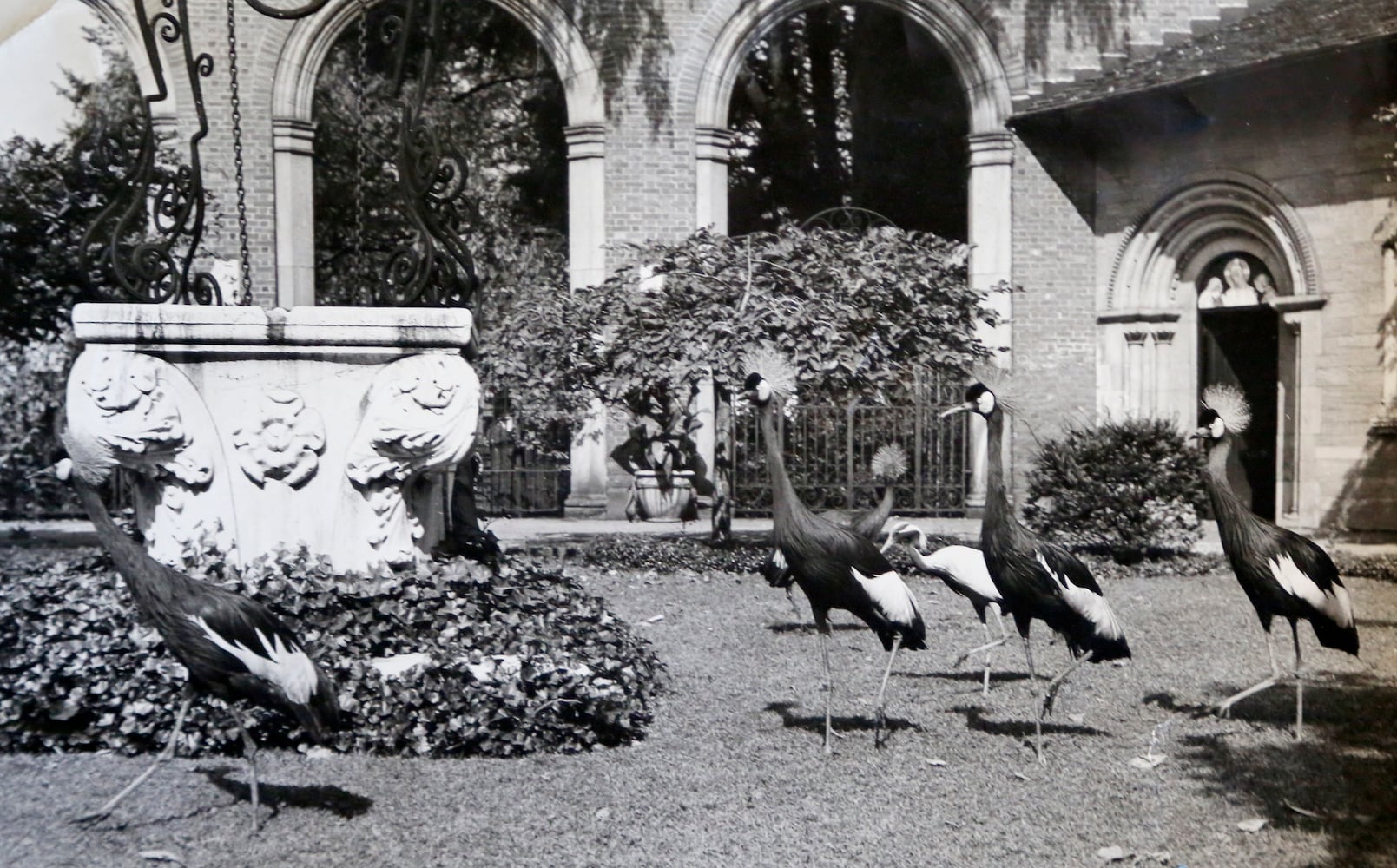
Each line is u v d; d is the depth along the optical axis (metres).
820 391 14.13
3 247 14.75
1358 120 16.34
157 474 6.91
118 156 8.29
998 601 7.91
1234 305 18.64
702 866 4.77
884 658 9.17
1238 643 9.85
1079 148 20.16
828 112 26.59
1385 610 11.32
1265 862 4.85
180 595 4.83
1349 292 16.58
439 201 7.62
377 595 6.59
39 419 18.38
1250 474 18.48
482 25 26.45
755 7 19.83
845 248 14.30
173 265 7.51
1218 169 18.23
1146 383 19.50
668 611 11.27
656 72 19.86
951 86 25.70
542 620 6.93
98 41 20.59
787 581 9.10
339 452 6.98
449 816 5.25
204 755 6.08
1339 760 6.37
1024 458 19.31
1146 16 20.19
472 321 7.14
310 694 5.00
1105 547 14.88
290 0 19.25
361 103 7.95
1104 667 8.88
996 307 20.05
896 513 18.09
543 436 17.78
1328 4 17.78
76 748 6.11
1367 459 16.31
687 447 18.80
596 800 5.52
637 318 14.37
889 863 4.84
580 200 19.91
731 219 26.75
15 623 6.55
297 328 6.88
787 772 6.06
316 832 5.02
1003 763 6.29
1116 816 5.45
